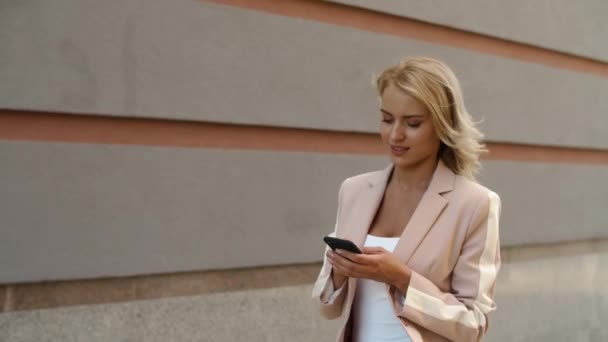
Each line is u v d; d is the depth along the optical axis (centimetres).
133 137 320
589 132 587
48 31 289
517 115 514
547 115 542
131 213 316
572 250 580
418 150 174
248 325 360
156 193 324
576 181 579
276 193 371
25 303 291
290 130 380
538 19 523
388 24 424
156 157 324
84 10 299
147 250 322
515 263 516
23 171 286
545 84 539
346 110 400
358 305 184
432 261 171
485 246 173
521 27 508
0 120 284
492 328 492
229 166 351
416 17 430
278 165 371
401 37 430
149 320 323
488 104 488
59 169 295
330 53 391
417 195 185
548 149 556
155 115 321
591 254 591
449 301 167
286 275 383
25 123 289
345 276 185
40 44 287
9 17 280
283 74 369
